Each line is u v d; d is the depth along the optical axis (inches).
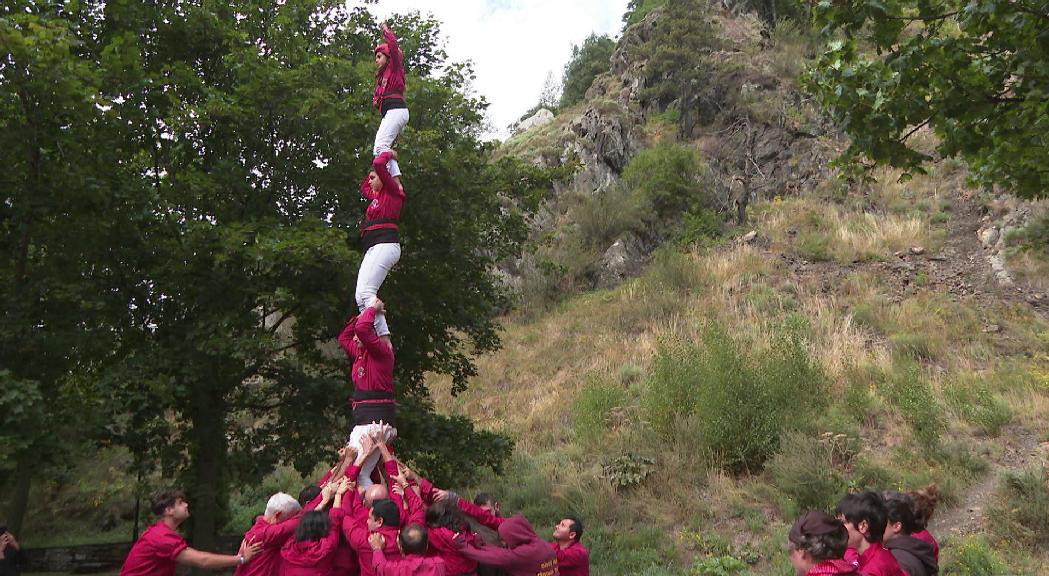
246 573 209.0
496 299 574.9
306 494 245.4
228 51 477.4
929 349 672.4
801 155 1106.1
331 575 209.2
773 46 1341.0
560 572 243.6
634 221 1069.1
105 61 369.7
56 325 376.5
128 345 437.7
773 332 727.1
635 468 553.6
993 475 482.3
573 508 534.9
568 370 816.3
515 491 573.3
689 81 1258.0
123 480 775.7
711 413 552.1
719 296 858.8
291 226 427.2
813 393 581.6
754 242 982.4
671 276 926.4
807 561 138.4
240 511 749.9
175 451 448.8
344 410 464.4
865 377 625.6
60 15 415.5
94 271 420.2
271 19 502.0
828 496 468.8
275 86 426.6
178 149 425.7
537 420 720.3
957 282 797.9
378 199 239.0
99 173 372.8
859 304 780.6
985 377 614.9
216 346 390.9
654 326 839.7
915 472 494.3
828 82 360.2
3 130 340.8
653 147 1221.1
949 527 438.6
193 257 408.8
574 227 1107.9
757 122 1178.6
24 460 330.6
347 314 453.4
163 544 207.0
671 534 484.7
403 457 489.4
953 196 960.9
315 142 471.8
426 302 485.1
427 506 240.8
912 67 324.8
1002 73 324.8
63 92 328.8
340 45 547.2
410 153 430.0
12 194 355.9
